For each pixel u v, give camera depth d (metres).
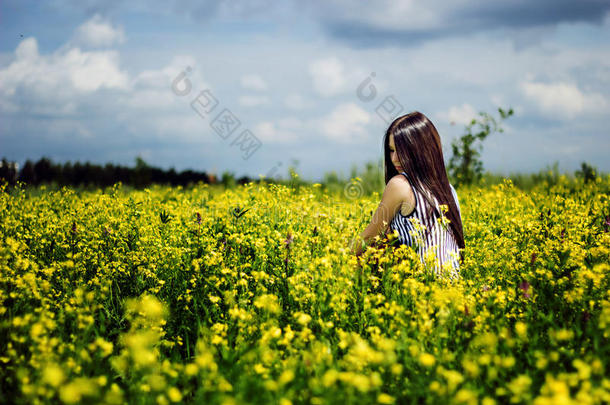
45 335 2.35
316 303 2.90
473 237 4.45
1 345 2.48
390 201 3.24
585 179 8.54
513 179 9.96
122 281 3.59
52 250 4.11
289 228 3.66
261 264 3.51
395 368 1.93
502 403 2.07
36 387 1.89
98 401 1.72
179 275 3.57
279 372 2.18
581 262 3.19
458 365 2.28
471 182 10.79
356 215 4.64
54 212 5.58
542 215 4.49
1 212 5.21
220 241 3.76
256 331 2.62
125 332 2.93
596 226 4.42
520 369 2.26
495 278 3.41
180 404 2.03
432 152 3.26
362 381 1.71
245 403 1.73
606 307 2.39
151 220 4.85
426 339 2.42
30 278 2.76
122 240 4.17
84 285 3.24
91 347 2.21
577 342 2.34
